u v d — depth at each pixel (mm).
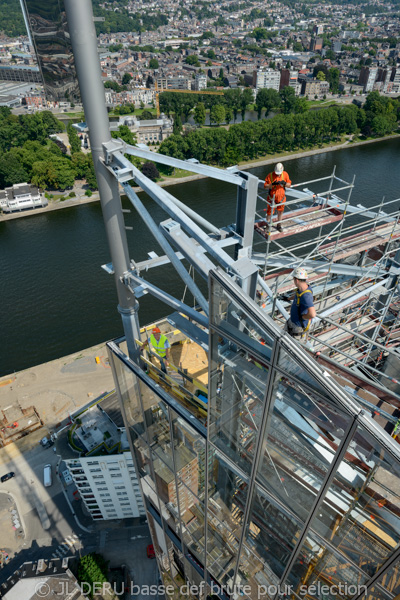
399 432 18016
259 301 25328
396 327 33219
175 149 162375
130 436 26750
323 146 188250
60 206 141250
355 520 13422
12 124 194000
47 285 102062
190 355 26281
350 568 14625
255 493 16969
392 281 32031
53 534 62719
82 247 116500
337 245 27953
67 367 84250
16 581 50875
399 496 11984
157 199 18141
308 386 11812
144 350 23203
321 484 13555
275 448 14547
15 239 122500
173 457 21812
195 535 25719
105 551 60344
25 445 73750
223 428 16625
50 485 68312
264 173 162000
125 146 18656
